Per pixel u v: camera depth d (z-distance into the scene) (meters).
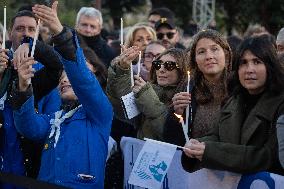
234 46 5.40
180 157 4.04
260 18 17.19
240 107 3.73
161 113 4.51
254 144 3.57
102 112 3.94
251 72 3.61
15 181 3.77
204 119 4.16
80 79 3.80
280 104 3.53
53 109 4.41
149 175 3.85
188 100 4.10
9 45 6.20
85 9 7.83
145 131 4.62
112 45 9.20
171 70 4.79
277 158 3.47
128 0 26.97
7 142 4.13
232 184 3.65
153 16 8.98
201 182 3.87
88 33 7.71
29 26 5.00
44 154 3.97
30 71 3.79
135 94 4.54
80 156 3.87
